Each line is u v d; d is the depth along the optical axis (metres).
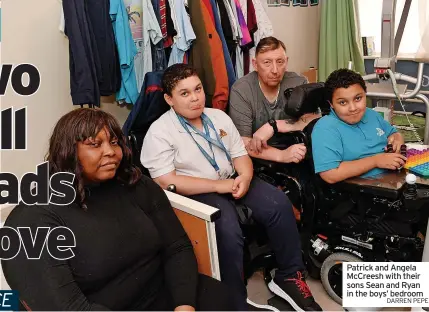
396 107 3.35
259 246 1.90
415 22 3.38
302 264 1.80
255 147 1.99
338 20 3.52
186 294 1.25
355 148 1.74
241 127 2.21
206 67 2.42
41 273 1.04
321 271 1.82
